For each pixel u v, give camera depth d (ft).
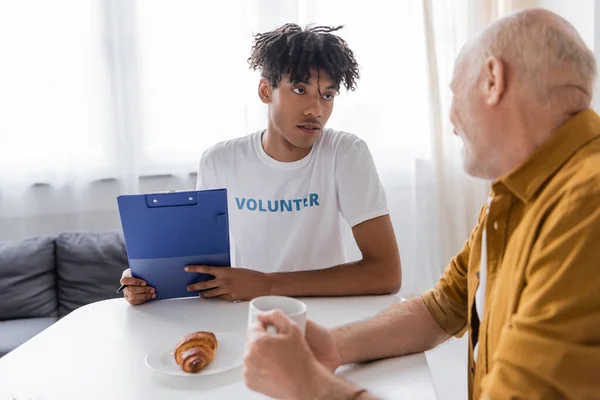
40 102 8.94
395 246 4.66
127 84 9.05
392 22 9.44
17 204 9.07
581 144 2.32
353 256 8.18
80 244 8.26
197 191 3.95
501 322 2.45
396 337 3.30
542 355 2.05
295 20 9.18
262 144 5.02
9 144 8.94
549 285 2.09
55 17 8.82
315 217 4.95
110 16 8.93
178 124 9.35
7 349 6.94
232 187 5.08
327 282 4.30
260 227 5.03
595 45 7.40
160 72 9.21
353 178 4.75
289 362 2.29
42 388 2.90
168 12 9.11
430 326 3.42
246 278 4.25
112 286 8.15
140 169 9.37
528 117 2.39
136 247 4.06
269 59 4.46
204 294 4.25
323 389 2.29
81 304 8.13
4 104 8.86
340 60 4.43
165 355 3.22
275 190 4.93
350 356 3.13
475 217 10.00
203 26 9.16
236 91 9.30
